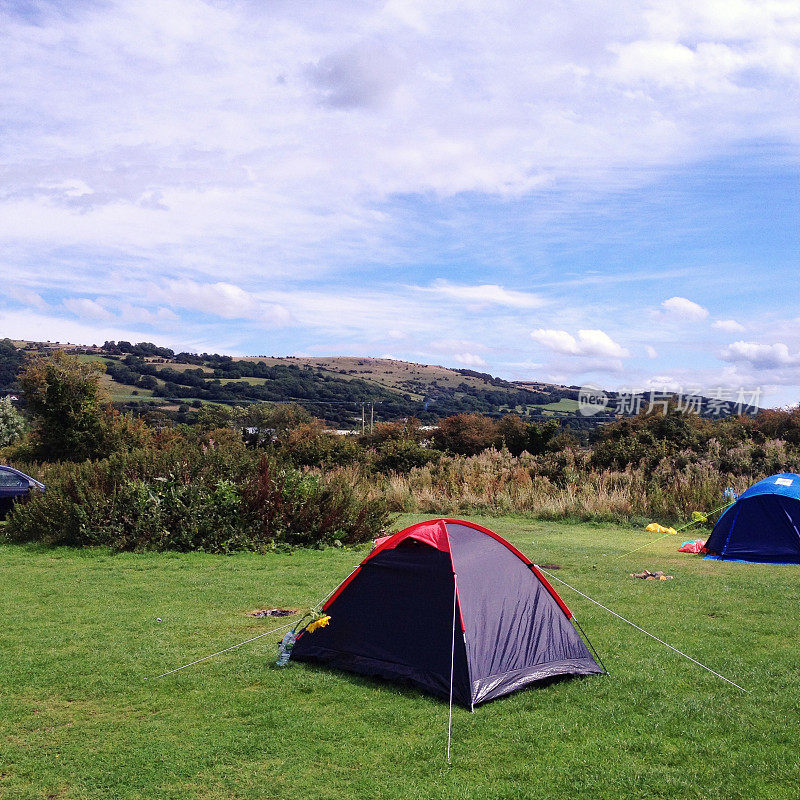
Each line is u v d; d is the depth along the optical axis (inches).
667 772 185.6
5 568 463.2
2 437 1498.5
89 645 296.0
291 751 200.5
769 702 233.1
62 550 524.4
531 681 248.4
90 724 218.7
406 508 868.6
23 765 192.4
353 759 195.6
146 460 599.2
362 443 1486.2
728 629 321.7
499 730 213.8
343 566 481.7
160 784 182.4
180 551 531.5
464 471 1010.7
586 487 859.4
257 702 236.5
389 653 261.0
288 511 573.0
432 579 262.2
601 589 411.2
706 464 876.0
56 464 835.4
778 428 1090.7
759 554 516.7
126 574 445.1
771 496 523.8
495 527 734.5
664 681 253.4
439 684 243.0
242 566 478.9
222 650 291.1
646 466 932.6
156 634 312.3
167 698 240.2
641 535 668.1
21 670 264.8
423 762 193.6
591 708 230.2
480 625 251.3
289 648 277.6
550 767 189.5
